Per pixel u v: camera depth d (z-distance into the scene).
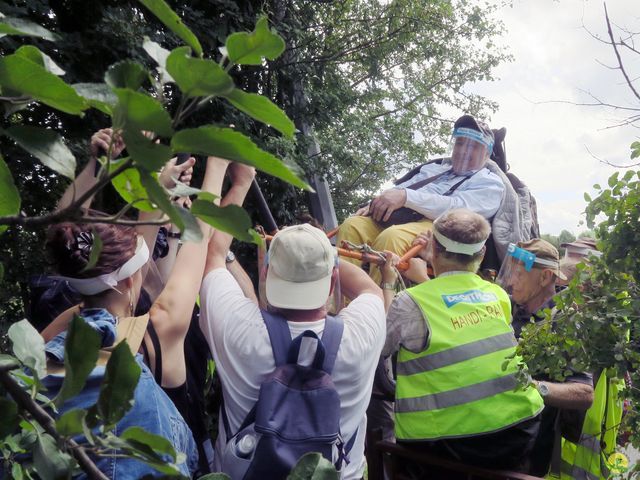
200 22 6.21
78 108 0.74
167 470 0.77
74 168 0.77
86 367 0.81
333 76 8.65
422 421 2.72
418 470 2.98
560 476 3.33
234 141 0.67
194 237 0.73
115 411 0.79
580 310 2.34
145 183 0.68
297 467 0.94
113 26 5.37
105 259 1.72
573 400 2.87
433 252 2.99
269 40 0.69
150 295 2.34
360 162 8.49
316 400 1.93
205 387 2.69
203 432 2.31
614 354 2.24
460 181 4.57
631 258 2.24
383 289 3.14
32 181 5.74
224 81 0.65
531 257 3.32
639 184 2.24
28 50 0.82
